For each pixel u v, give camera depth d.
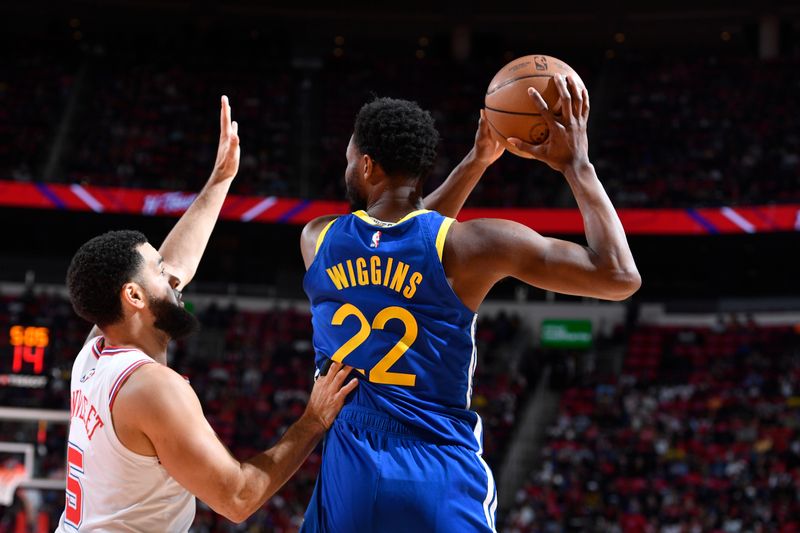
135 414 2.77
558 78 2.88
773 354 24.20
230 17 31.72
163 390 2.77
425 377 2.70
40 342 11.04
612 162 28.47
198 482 2.74
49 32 32.00
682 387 23.39
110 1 30.58
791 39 31.92
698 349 24.92
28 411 6.30
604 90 31.84
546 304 26.55
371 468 2.64
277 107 30.64
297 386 23.22
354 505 2.64
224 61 32.12
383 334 2.71
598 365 25.02
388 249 2.73
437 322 2.70
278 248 27.05
